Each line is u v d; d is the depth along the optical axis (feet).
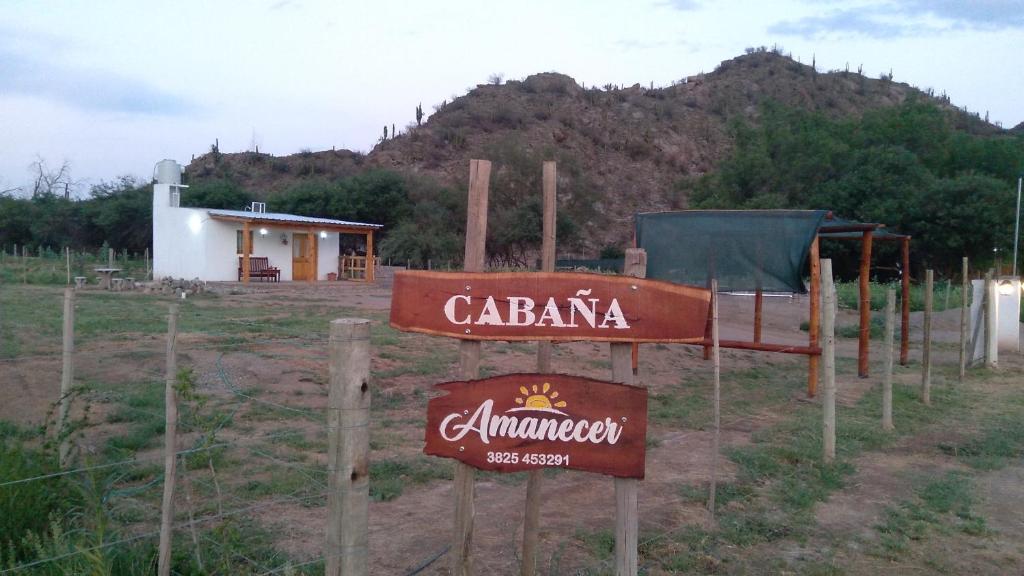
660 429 31.68
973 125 425.69
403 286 13.12
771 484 24.20
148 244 171.83
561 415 12.78
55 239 177.47
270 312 64.03
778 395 40.22
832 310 27.25
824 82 473.26
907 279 54.03
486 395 12.79
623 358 13.19
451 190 176.04
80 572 13.17
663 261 40.14
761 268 39.29
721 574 17.07
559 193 178.09
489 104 345.92
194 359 37.47
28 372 33.24
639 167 312.91
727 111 395.55
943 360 57.52
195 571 13.94
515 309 13.02
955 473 26.55
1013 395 42.57
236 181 314.35
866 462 27.86
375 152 321.11
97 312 57.57
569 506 21.36
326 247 122.72
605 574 16.39
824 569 17.52
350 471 11.85
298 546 17.20
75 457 19.11
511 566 16.94
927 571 17.89
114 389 30.86
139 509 18.01
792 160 166.91
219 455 22.95
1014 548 19.49
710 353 52.16
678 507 21.42
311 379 35.32
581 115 345.31
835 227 46.60
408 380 37.27
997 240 138.92
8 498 15.11
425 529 19.07
